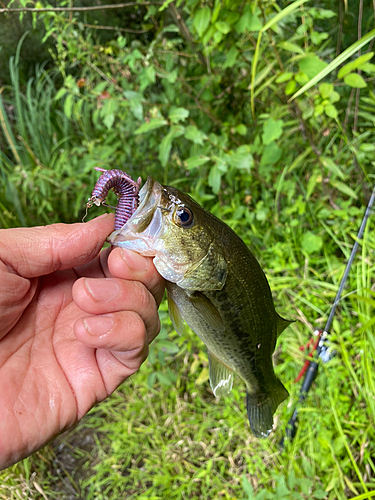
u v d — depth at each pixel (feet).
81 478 1.30
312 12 1.25
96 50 1.50
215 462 1.24
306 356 1.24
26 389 0.70
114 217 0.77
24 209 2.02
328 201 1.55
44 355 0.75
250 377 0.95
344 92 1.57
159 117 1.31
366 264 1.38
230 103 1.59
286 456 1.15
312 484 1.04
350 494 1.09
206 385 1.40
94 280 0.67
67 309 0.81
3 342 0.73
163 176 1.87
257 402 0.98
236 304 0.84
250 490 1.05
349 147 1.47
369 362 1.16
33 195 1.85
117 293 0.67
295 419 1.18
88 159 1.67
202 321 0.84
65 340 0.78
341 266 1.42
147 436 1.32
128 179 0.72
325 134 1.44
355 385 1.19
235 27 1.11
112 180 0.70
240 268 0.83
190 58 1.55
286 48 1.11
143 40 1.89
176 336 1.46
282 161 1.57
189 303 0.82
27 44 2.11
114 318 0.66
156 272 0.74
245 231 1.64
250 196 1.58
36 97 2.24
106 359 0.76
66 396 0.73
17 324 0.75
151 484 1.25
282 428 1.20
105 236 0.75
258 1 1.06
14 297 0.71
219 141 1.37
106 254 0.86
